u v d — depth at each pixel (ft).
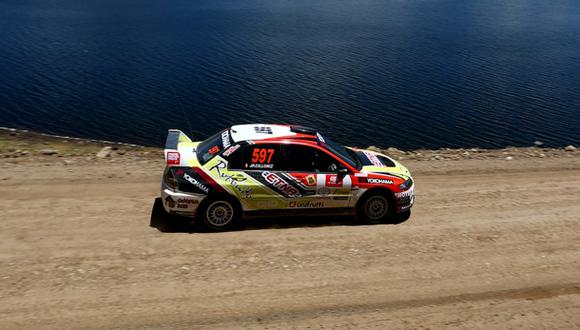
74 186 32.81
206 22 233.76
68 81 130.00
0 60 148.25
